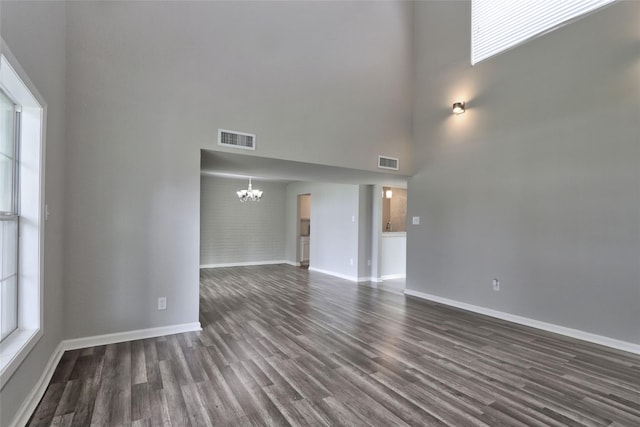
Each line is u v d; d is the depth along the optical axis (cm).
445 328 375
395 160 520
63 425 190
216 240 851
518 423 198
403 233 746
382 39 506
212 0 364
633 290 310
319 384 242
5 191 209
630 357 296
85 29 306
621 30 319
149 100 333
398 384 243
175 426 191
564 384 246
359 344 322
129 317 325
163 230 339
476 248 450
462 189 469
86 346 305
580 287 346
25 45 189
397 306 471
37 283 221
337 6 456
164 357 285
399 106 525
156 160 336
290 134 412
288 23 412
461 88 472
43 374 232
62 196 291
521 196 400
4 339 200
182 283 349
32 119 223
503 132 420
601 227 332
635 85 311
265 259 914
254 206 897
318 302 490
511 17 415
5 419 166
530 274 389
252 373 258
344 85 461
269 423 195
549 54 375
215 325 376
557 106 368
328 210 761
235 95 375
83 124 305
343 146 459
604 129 330
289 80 412
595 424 198
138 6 328
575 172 352
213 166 466
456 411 209
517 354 301
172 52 343
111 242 317
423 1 533
